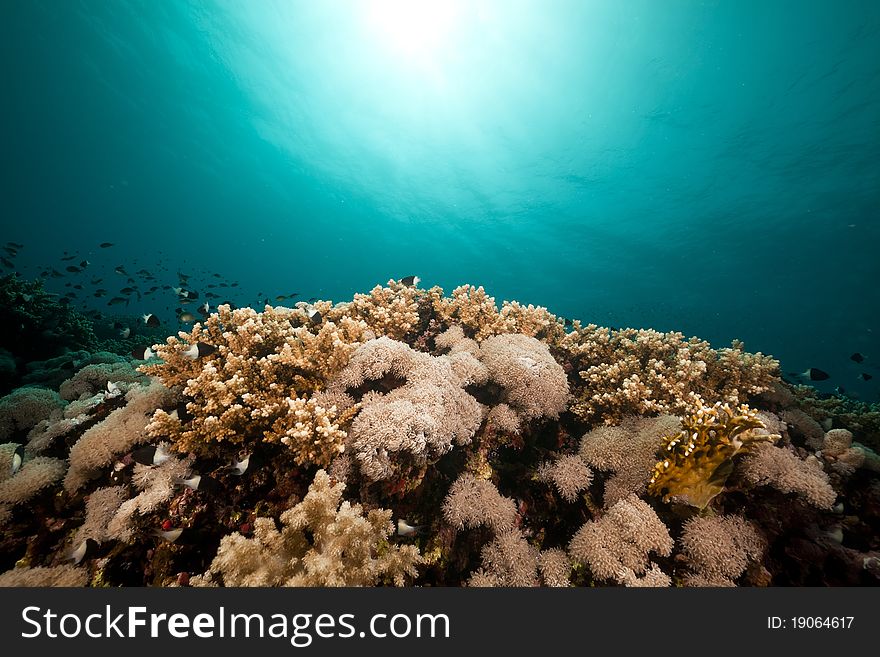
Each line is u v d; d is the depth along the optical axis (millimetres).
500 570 3604
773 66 26531
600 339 6176
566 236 51531
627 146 36688
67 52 30312
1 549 3209
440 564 3652
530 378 4480
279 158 47312
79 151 46469
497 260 64625
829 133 27844
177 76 33219
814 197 32938
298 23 30438
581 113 35625
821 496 3439
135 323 17000
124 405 4402
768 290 49312
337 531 2781
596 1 27062
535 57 32562
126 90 35031
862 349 54031
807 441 4883
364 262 84875
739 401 5145
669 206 40406
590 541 3436
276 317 5285
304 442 3254
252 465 3428
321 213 63562
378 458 3129
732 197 36281
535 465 4586
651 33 27719
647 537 3268
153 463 3182
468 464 4320
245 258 93812
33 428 4617
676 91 30672
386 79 36625
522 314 6430
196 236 79938
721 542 3262
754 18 24625
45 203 66875
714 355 5848
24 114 39062
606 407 4844
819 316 52156
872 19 22156
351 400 3771
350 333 4562
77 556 2883
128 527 3018
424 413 3367
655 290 55750
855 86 25047
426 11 30469
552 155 40656
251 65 32906
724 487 3766
